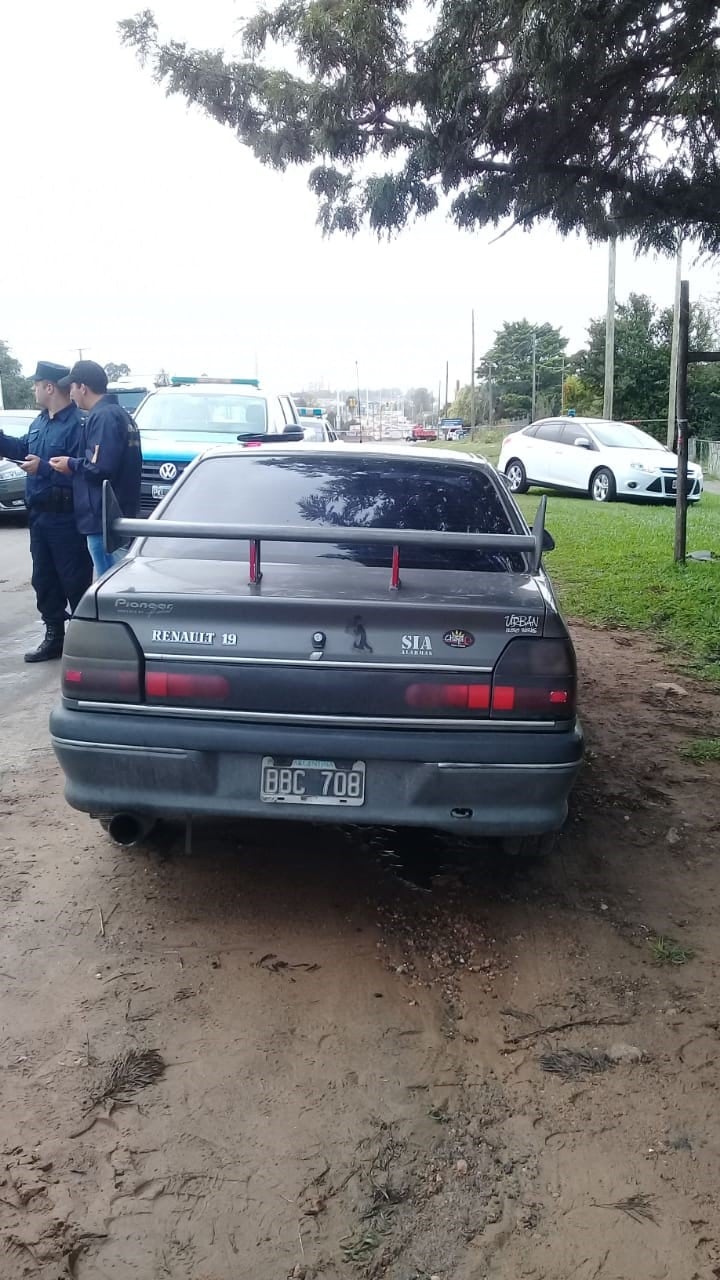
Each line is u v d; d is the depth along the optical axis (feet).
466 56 21.24
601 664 23.58
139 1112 8.67
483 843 13.91
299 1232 7.55
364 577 11.73
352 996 10.38
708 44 20.02
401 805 10.70
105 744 10.73
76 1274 7.13
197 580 11.42
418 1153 8.35
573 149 23.31
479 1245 7.50
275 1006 10.18
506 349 315.99
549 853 13.64
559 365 309.83
